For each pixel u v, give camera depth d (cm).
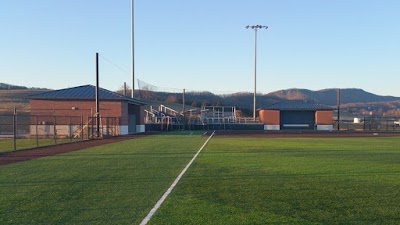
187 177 1251
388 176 1297
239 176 1279
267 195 973
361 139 3669
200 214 777
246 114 9331
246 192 1009
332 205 869
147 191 1011
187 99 11431
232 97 12425
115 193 981
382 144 2941
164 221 722
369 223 727
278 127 6512
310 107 6562
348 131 5766
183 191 1016
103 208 820
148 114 6588
